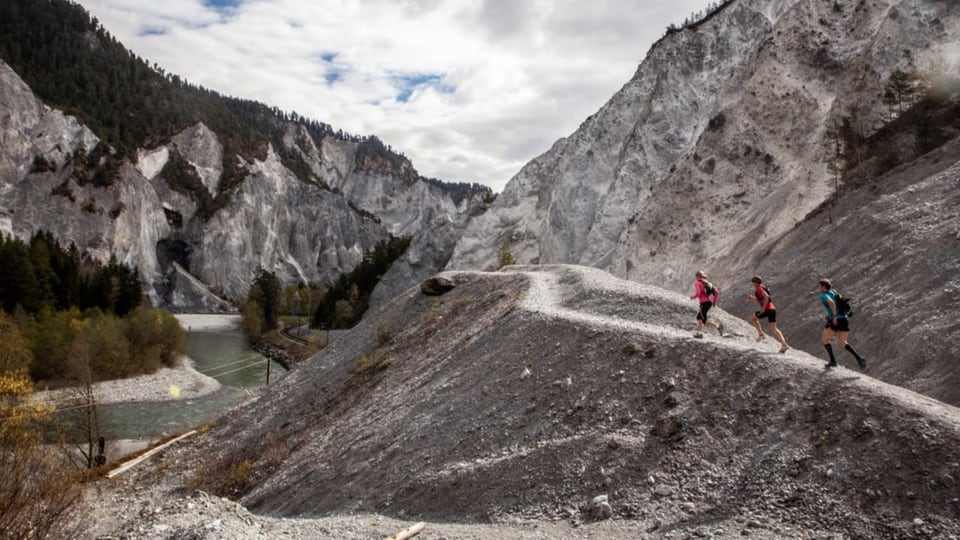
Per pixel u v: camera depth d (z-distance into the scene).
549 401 17.33
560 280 31.73
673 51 72.88
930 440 10.81
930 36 45.59
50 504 14.15
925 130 40.22
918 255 25.91
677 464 12.96
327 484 19.75
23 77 185.12
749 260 42.81
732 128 54.81
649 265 53.66
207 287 191.38
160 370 70.88
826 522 10.32
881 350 23.03
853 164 42.38
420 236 124.06
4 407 28.94
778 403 13.41
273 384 37.53
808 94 52.62
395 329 35.78
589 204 76.88
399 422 21.27
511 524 12.95
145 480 28.44
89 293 96.44
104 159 169.50
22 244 96.69
